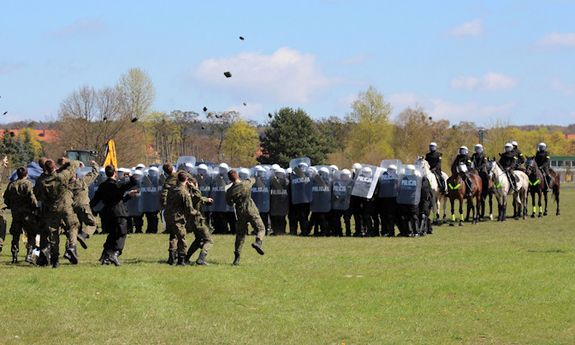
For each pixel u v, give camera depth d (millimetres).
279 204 31500
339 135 125062
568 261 22234
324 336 13375
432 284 18281
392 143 109875
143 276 18906
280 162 96375
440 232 33000
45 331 13484
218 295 16734
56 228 20375
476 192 38219
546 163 43438
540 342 13164
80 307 15367
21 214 21578
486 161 40281
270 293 17078
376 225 31391
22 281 18000
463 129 115438
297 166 31672
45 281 17984
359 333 13625
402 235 31078
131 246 26719
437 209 37906
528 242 28016
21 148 79125
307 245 27016
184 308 15414
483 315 15125
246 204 21266
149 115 89750
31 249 21734
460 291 17422
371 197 30609
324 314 15086
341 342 12992
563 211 47000
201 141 110000
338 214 30953
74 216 20844
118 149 78062
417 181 30578
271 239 29406
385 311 15406
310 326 14070
